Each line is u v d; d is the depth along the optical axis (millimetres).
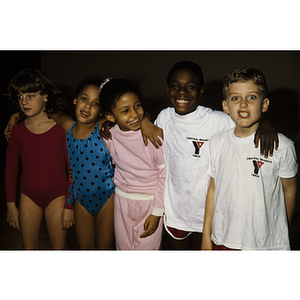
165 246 2527
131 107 1883
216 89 3834
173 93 1968
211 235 1900
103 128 2051
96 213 2219
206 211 1917
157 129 1955
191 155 2002
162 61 4020
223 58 3789
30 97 2113
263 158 1725
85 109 2025
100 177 2133
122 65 4164
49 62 4629
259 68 3721
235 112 1735
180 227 2096
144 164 1998
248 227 1756
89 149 2100
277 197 1759
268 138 1717
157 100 4051
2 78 5086
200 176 2006
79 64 4398
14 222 2311
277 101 3717
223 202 1807
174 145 2039
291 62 3637
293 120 3713
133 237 2107
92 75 4359
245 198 1751
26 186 2209
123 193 2053
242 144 1767
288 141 1728
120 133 1992
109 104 1902
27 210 2232
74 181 2174
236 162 1771
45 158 2184
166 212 2102
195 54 3900
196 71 1957
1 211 3039
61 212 2244
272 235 1768
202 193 2020
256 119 1729
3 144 5062
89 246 2297
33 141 2182
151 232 2031
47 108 2178
